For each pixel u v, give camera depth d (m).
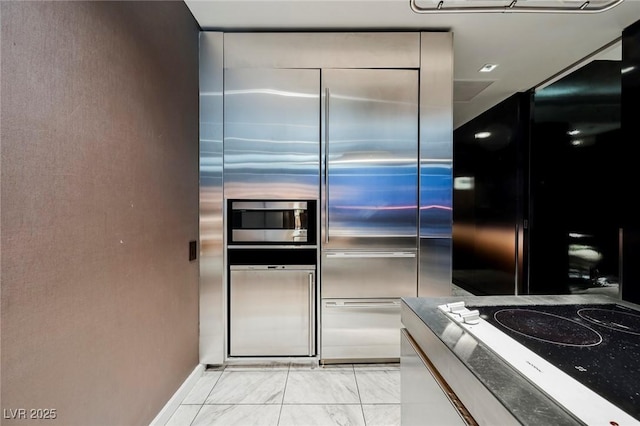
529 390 0.60
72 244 1.03
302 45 2.21
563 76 2.83
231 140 2.20
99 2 1.17
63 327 1.00
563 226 3.03
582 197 2.91
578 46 2.32
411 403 1.11
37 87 0.91
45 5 0.94
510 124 3.34
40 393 0.92
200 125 2.18
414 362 1.08
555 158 3.06
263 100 2.21
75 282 1.05
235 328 2.22
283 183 2.21
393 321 2.23
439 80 2.22
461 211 4.29
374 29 2.21
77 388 1.05
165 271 1.67
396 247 2.23
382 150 2.23
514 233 3.31
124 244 1.31
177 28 1.83
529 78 2.88
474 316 0.97
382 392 1.91
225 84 2.20
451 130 2.22
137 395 1.40
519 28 2.12
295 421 1.65
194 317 2.08
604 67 2.78
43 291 0.93
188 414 1.71
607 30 2.12
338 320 2.23
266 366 2.22
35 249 0.90
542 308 1.09
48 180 0.94
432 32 2.21
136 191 1.40
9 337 0.83
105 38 1.20
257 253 2.23
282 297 2.23
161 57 1.63
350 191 2.23
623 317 0.99
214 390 1.93
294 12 2.01
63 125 1.00
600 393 0.58
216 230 2.19
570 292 3.00
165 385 1.67
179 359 1.84
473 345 0.80
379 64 2.21
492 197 3.66
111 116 1.23
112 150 1.23
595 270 2.87
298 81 2.21
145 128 1.47
